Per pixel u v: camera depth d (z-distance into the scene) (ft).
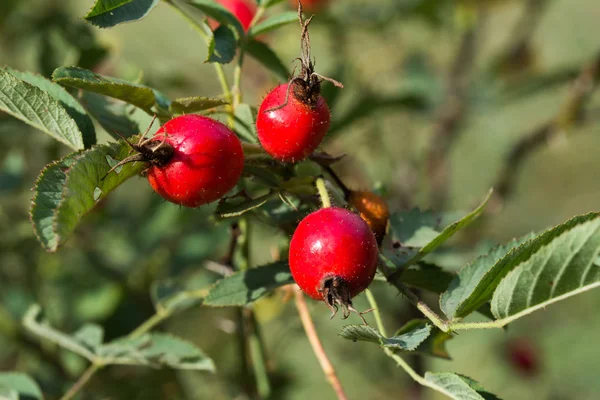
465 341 2.66
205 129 1.14
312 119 1.16
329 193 1.20
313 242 1.12
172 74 1.75
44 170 1.09
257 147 1.20
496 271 1.11
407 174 2.06
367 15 2.07
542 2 2.25
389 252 1.22
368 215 1.22
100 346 1.34
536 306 1.11
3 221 1.73
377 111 1.75
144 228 1.74
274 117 1.17
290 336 1.85
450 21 2.15
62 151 1.72
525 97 2.13
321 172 1.22
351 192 1.23
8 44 1.83
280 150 1.17
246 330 1.44
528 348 2.45
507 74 2.22
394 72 2.21
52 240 1.08
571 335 2.82
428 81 2.18
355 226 1.12
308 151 1.18
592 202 3.23
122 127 1.24
